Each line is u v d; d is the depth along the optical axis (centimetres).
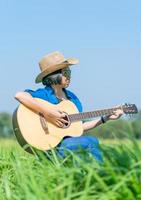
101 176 548
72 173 559
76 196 547
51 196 536
